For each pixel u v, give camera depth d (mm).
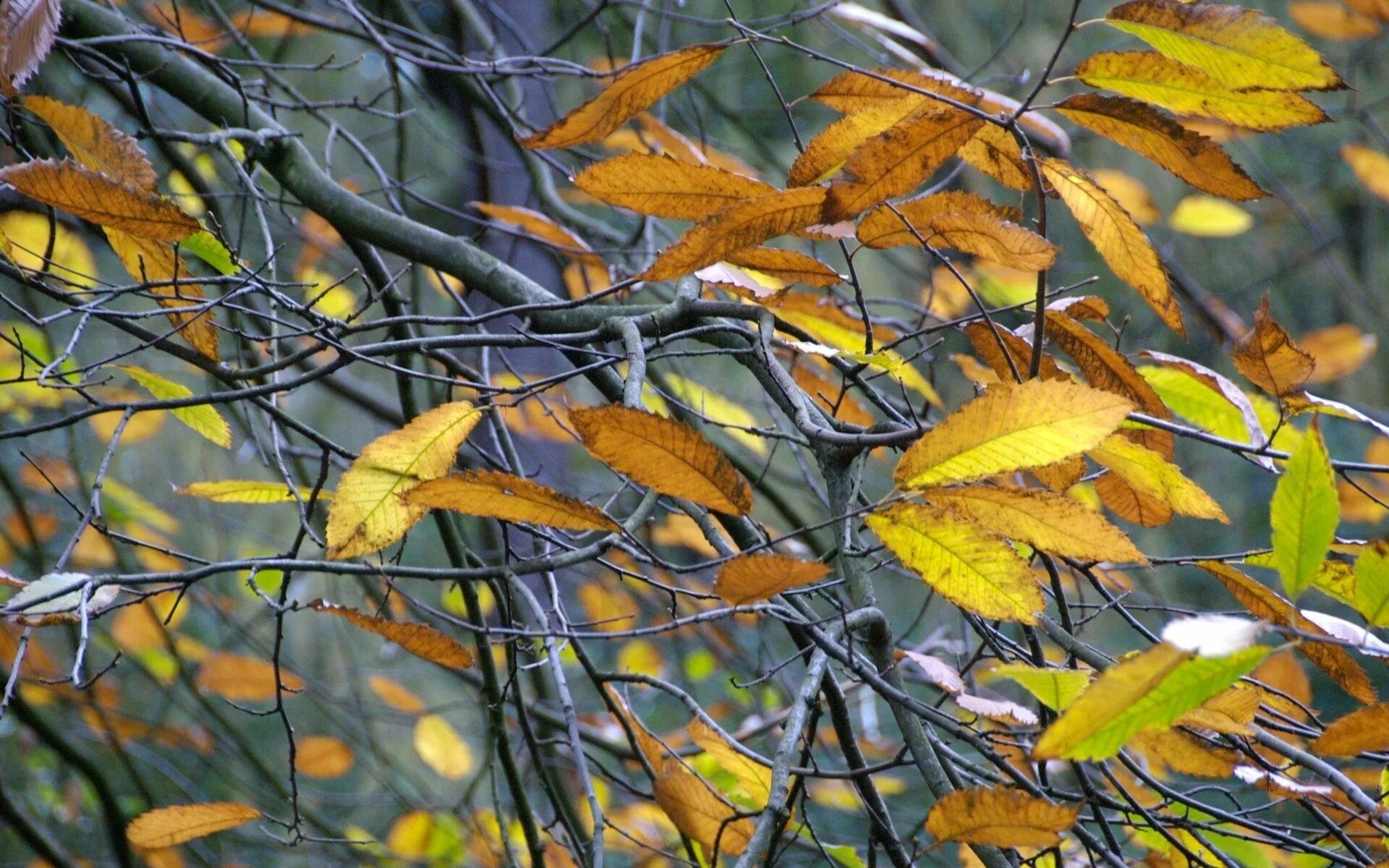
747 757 3379
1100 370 3250
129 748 7227
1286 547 2859
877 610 3225
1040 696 3000
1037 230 3055
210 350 3410
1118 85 3020
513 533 5305
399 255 3881
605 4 4859
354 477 3109
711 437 5730
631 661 6180
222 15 5078
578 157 5781
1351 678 3154
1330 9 5352
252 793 6242
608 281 4422
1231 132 4914
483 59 5816
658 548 6262
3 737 7121
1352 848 3246
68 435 6035
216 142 3676
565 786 5762
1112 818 3814
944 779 3219
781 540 3004
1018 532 2996
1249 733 3072
